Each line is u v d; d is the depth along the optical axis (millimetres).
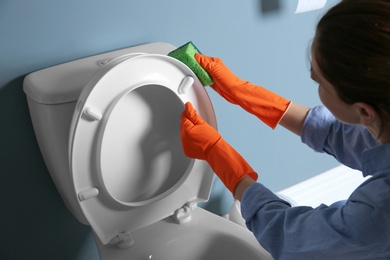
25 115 1161
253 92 1031
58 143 1054
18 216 1248
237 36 1377
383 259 719
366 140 889
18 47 1102
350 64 626
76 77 1059
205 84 1076
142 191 1156
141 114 1075
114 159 1072
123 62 956
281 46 1463
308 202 1741
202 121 1008
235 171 931
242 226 1242
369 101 651
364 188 725
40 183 1246
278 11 1409
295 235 783
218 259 1164
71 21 1138
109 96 978
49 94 1011
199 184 1221
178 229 1184
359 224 705
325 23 654
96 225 1104
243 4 1347
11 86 1122
